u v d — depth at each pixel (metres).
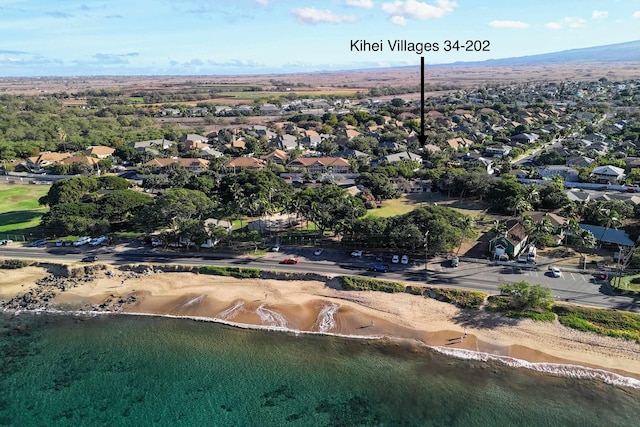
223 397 70.25
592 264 103.00
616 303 87.19
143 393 71.56
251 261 110.38
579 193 147.25
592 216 123.19
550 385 70.50
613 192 151.12
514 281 95.06
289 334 85.12
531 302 85.88
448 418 65.31
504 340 80.19
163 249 119.44
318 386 71.94
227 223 128.12
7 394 71.69
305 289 98.62
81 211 129.00
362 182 163.62
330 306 92.38
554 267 99.94
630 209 125.12
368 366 76.00
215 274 105.50
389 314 89.00
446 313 88.00
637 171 171.00
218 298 96.56
